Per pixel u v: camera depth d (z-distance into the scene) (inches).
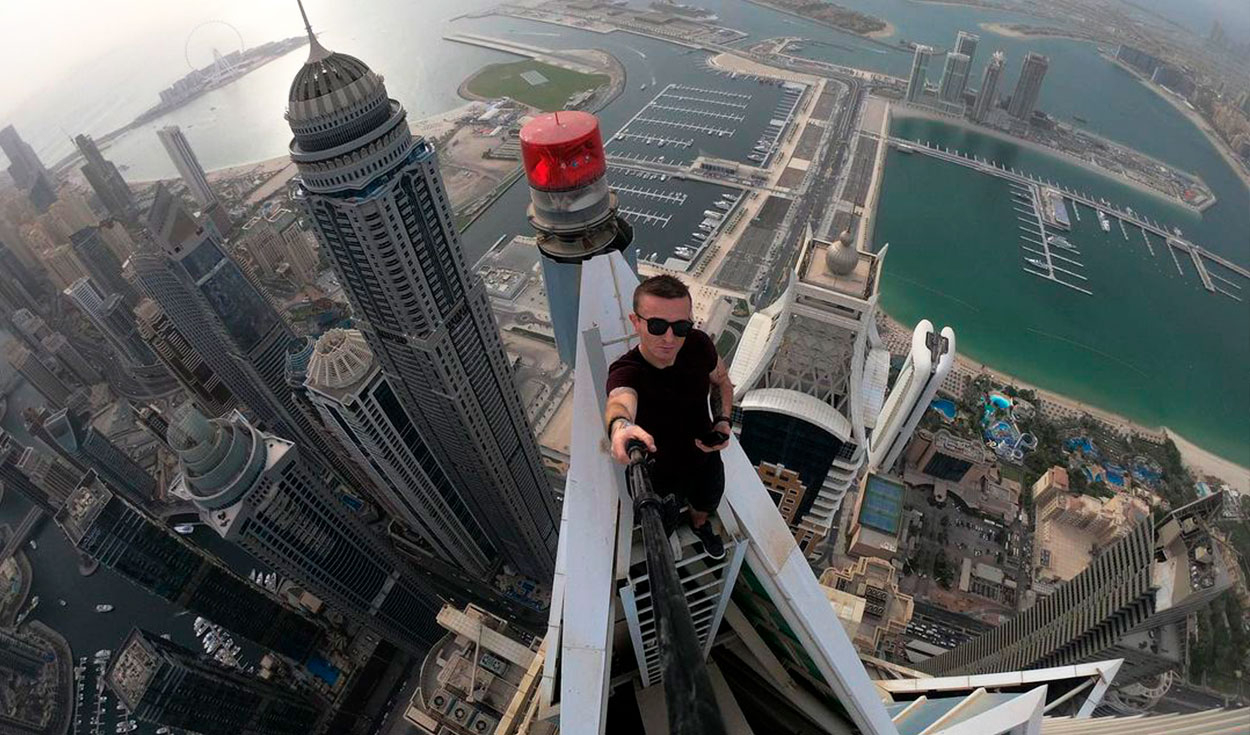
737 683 1029.8
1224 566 4539.9
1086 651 5354.3
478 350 6481.3
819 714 910.4
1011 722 1302.9
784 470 6018.7
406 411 6668.3
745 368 6122.1
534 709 1804.9
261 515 5935.0
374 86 4832.7
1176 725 2005.4
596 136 3444.9
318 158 4781.0
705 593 789.2
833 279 5383.9
